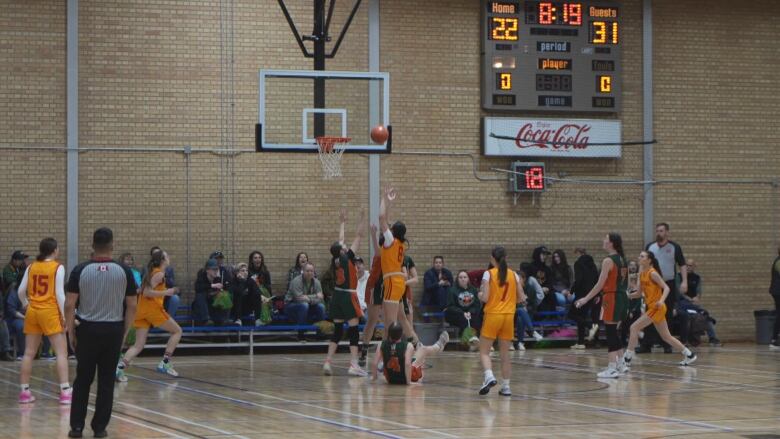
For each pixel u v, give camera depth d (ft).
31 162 71.97
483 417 38.99
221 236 74.84
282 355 71.31
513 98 79.30
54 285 43.19
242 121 75.36
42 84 72.18
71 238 72.33
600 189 81.41
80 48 72.84
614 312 54.13
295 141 64.49
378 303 56.75
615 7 81.20
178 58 74.33
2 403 43.39
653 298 59.41
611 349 54.54
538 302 75.46
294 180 76.18
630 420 38.52
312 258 76.28
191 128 74.49
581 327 74.90
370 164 77.36
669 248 69.97
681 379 54.08
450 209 78.74
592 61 80.74
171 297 70.90
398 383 51.16
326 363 55.77
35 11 72.13
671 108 82.84
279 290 75.46
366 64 77.56
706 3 83.30
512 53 79.30
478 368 60.03
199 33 74.79
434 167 78.64
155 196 73.82
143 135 73.72
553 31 80.02
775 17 84.12
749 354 70.64
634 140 82.02
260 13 75.87
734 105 83.56
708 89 83.15
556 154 80.23
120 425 36.63
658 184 82.43
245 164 75.36
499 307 45.98
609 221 81.56
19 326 65.98
